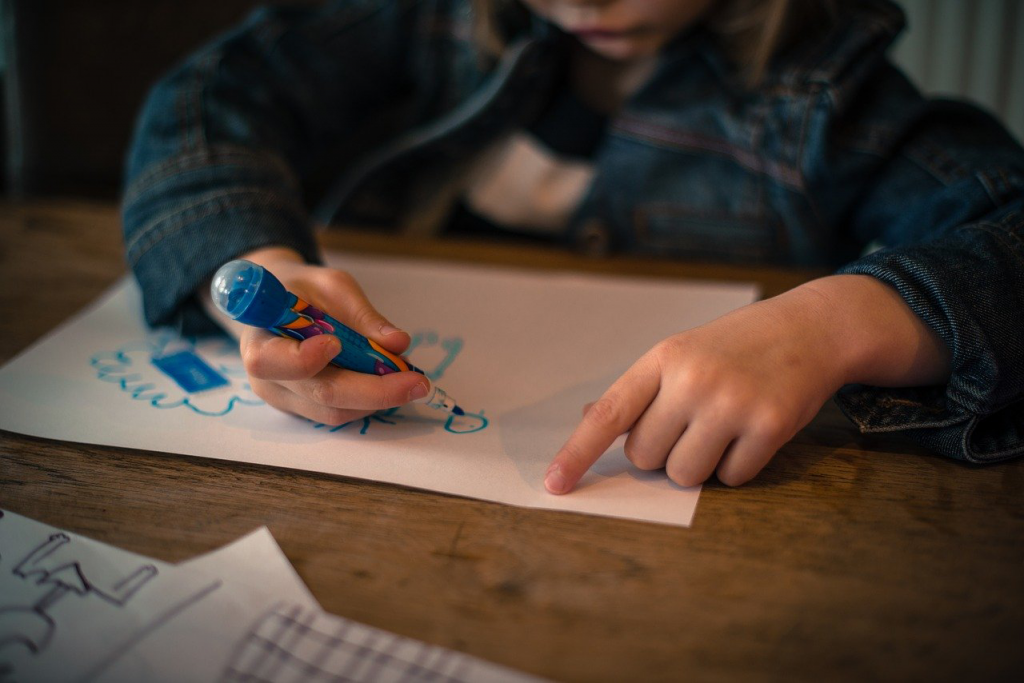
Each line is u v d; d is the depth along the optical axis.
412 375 0.41
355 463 0.40
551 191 0.85
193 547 0.34
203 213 0.55
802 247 0.73
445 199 0.87
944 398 0.43
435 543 0.34
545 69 0.81
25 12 0.95
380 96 0.90
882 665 0.28
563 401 0.46
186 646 0.29
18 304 0.60
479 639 0.29
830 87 0.66
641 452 0.38
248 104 0.71
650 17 0.66
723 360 0.38
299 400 0.42
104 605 0.31
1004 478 0.39
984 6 1.22
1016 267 0.43
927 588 0.32
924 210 0.58
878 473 0.40
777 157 0.70
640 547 0.34
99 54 0.96
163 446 0.41
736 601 0.31
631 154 0.77
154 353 0.52
